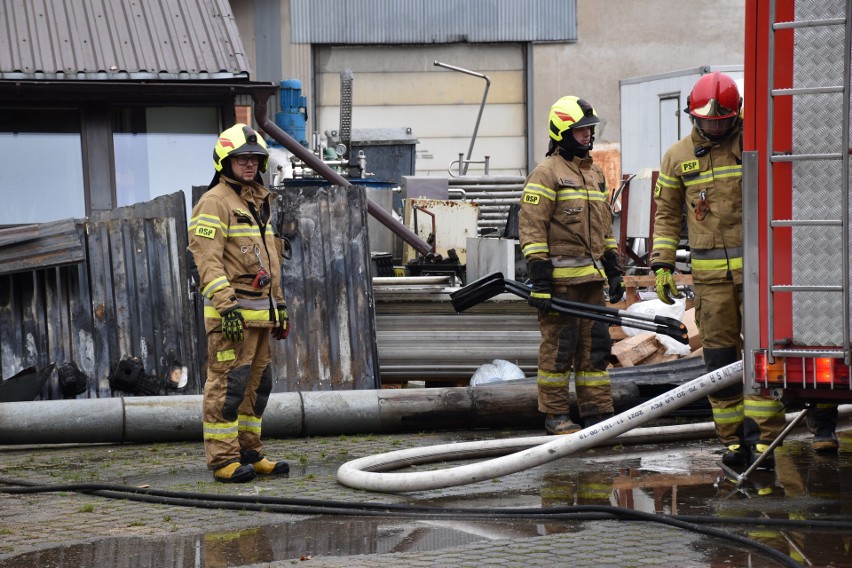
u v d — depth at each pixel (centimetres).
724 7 4084
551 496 1031
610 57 4091
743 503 970
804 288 870
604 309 1316
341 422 1433
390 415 1438
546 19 4072
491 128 4125
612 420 1038
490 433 1455
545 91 4100
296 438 1444
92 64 1783
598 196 1379
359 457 1287
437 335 1702
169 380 1608
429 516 949
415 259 1883
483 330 1705
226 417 1134
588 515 920
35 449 1420
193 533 905
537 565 777
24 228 1553
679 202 1158
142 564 805
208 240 1106
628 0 4078
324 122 4053
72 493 1095
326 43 3981
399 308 1705
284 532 905
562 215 1355
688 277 1842
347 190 1662
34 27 1841
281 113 2573
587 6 4078
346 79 2672
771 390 895
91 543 873
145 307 1616
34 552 846
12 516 985
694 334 1683
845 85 844
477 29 4059
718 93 1075
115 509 1009
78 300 1598
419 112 4100
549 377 1377
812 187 868
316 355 1634
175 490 1097
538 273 1340
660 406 1034
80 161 1847
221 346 1127
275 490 1088
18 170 1831
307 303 1642
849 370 859
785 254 880
